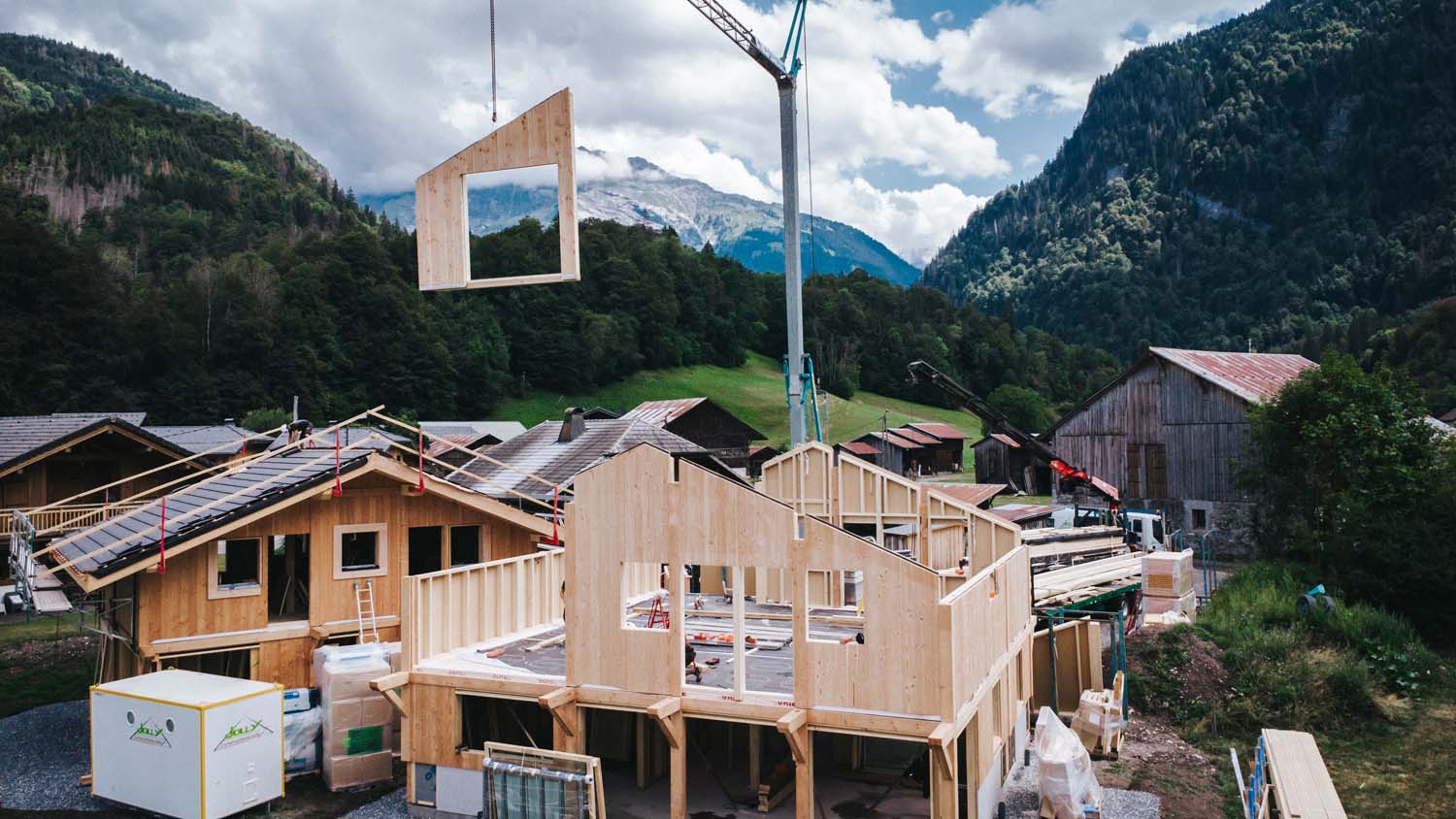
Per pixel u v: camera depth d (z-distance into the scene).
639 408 66.81
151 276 129.25
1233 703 20.00
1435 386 76.94
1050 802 13.77
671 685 12.86
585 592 13.41
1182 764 17.17
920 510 19.30
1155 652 21.38
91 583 15.27
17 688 22.09
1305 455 32.84
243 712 14.11
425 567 20.20
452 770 14.03
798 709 12.26
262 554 17.48
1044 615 19.39
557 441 34.91
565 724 13.24
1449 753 18.33
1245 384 40.03
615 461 13.27
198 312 94.38
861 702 12.05
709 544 12.80
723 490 12.73
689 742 15.85
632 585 20.00
